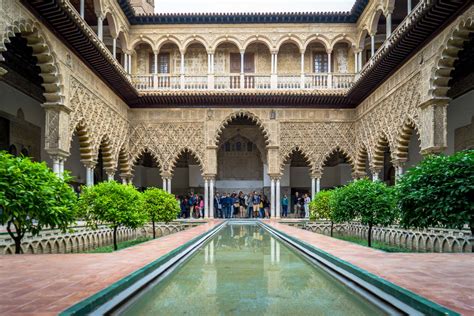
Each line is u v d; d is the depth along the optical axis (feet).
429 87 35.88
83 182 61.21
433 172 21.98
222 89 57.06
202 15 57.31
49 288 9.93
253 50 62.80
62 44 35.94
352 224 47.11
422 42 36.83
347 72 61.98
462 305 8.20
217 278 12.50
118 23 52.08
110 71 44.93
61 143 36.04
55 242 28.22
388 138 46.73
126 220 29.40
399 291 9.11
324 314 8.39
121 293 9.62
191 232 30.42
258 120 59.21
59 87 35.58
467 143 45.42
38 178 20.79
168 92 56.39
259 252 19.71
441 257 15.21
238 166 73.05
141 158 71.15
